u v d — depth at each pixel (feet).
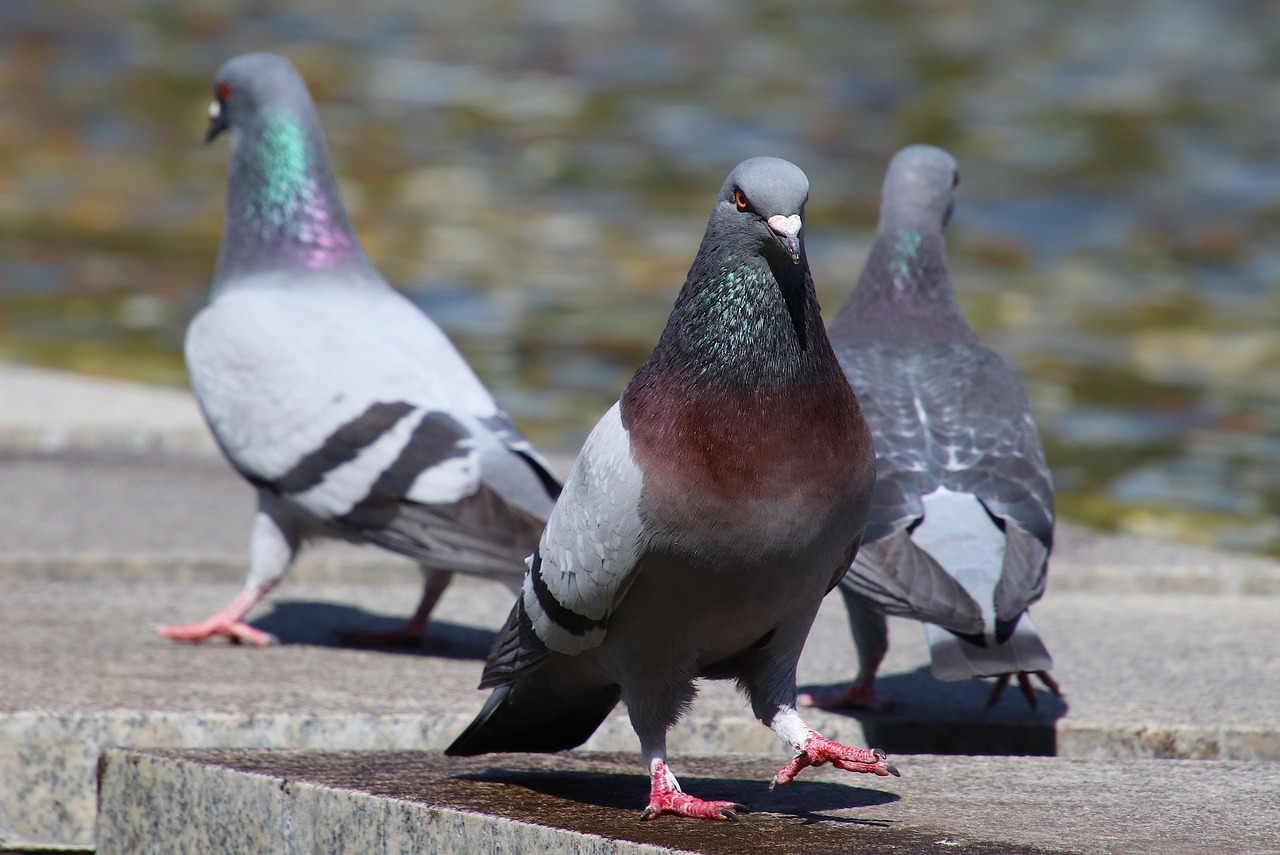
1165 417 63.57
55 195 101.65
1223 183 114.93
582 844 19.61
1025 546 26.68
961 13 194.39
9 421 50.83
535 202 102.37
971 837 19.84
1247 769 23.95
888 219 32.40
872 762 20.40
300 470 32.19
